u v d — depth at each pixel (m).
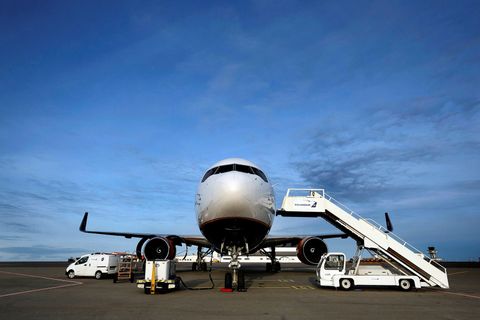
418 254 16.30
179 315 8.91
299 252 20.56
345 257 15.93
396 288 16.47
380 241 16.53
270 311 9.52
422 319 8.53
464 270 38.25
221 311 9.51
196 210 16.67
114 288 16.14
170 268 14.80
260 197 15.20
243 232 15.29
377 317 8.76
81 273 22.94
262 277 22.78
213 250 23.09
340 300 11.86
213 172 16.58
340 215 17.38
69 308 10.08
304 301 11.53
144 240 22.61
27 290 15.28
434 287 17.09
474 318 8.71
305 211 17.69
